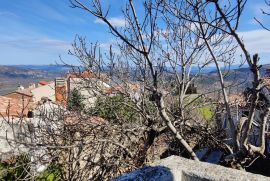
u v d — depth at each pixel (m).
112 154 6.60
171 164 2.49
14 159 6.80
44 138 7.00
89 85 7.61
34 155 6.38
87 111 7.39
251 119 4.16
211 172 2.34
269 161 7.97
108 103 7.48
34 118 7.89
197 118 8.59
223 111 8.05
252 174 2.32
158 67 6.60
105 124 6.81
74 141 6.62
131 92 7.50
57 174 6.36
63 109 7.30
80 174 6.54
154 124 7.27
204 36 4.62
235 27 3.72
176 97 8.12
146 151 6.89
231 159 4.53
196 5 4.19
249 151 4.38
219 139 7.51
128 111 7.77
